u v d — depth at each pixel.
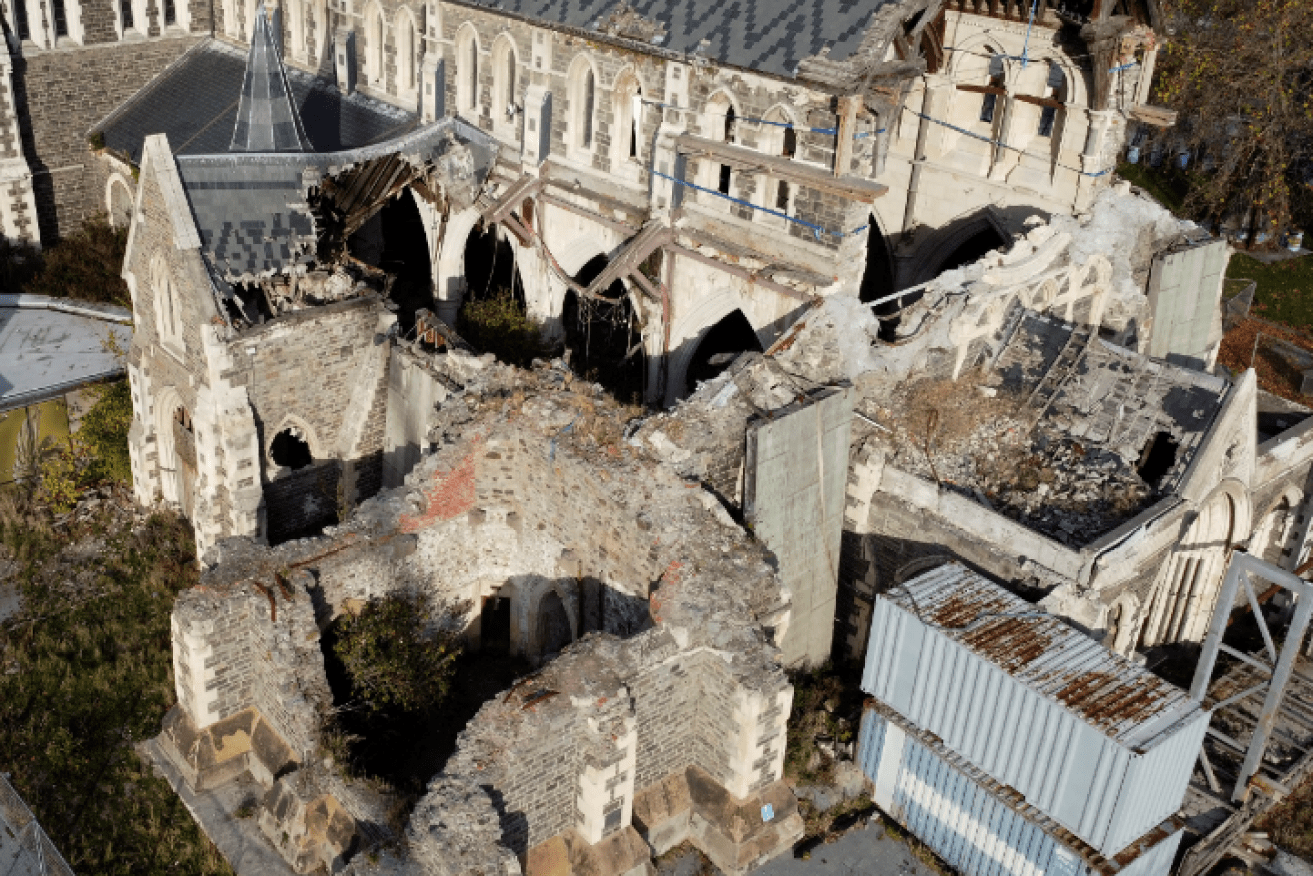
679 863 25.31
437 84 41.72
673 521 25.83
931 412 30.67
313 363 33.09
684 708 25.05
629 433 27.31
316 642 25.69
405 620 27.73
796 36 32.06
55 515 35.44
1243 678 30.89
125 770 27.12
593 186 38.31
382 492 28.14
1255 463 30.84
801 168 32.28
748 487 27.05
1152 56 37.06
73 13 46.44
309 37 47.25
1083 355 31.81
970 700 23.98
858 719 28.08
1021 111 39.41
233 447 31.95
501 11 38.25
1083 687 22.92
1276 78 53.38
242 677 26.39
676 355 37.50
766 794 25.38
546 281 40.75
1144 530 27.56
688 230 35.78
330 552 26.70
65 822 25.77
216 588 25.34
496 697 22.78
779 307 34.06
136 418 35.50
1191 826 26.30
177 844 25.44
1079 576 26.42
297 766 25.56
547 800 23.30
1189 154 62.09
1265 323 51.28
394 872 21.36
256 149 35.31
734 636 24.34
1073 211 38.06
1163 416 30.41
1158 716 22.25
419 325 33.56
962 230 41.25
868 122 31.94
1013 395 31.73
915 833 26.06
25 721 28.17
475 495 28.88
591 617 28.12
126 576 33.28
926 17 31.47
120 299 43.09
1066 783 22.69
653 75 35.31
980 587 25.72
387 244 51.25
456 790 21.58
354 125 44.25
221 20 49.75
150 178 31.47
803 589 29.12
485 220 39.97
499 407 28.55
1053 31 37.44
